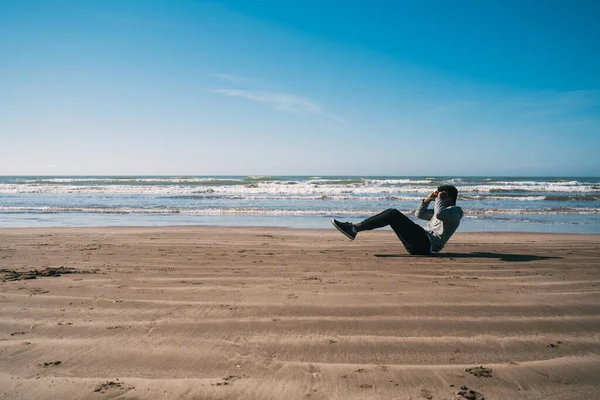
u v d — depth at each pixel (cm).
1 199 2433
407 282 459
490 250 744
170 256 650
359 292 411
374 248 759
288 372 238
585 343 283
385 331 302
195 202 2247
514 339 289
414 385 224
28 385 222
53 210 1809
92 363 249
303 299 383
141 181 5159
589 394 216
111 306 361
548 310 354
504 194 2944
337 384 224
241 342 280
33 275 490
